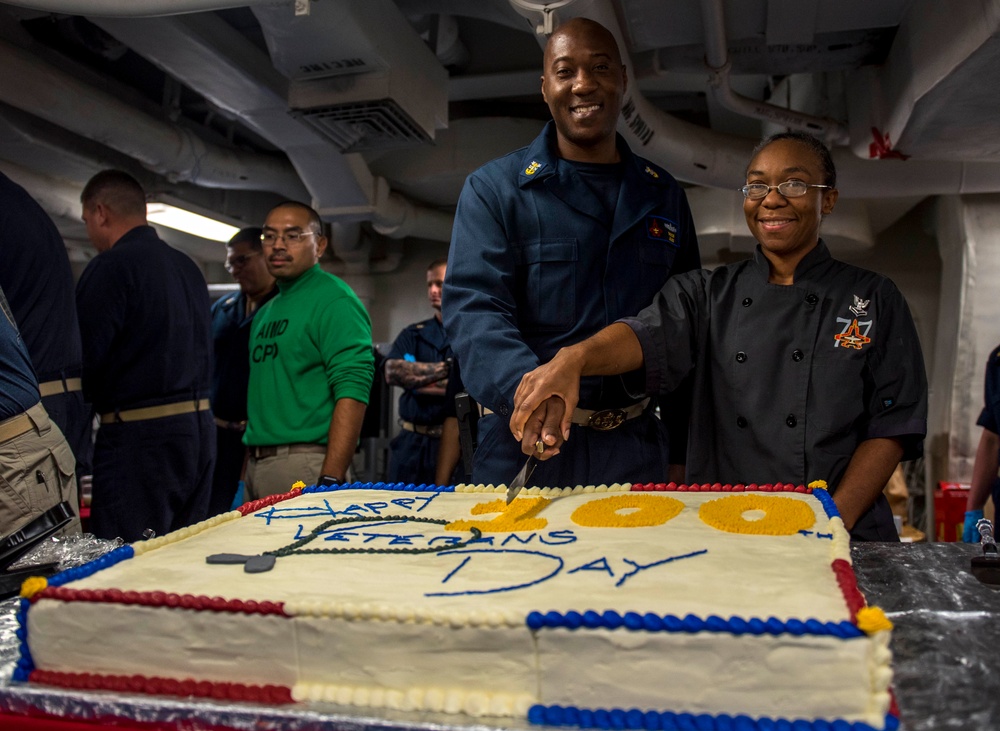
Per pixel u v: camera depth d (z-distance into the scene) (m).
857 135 4.09
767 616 0.98
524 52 4.92
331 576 1.22
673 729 0.95
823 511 1.55
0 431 1.84
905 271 6.47
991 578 1.48
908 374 1.84
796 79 4.86
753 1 3.38
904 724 0.94
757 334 1.92
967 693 1.01
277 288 3.75
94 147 5.02
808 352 1.88
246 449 3.72
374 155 5.54
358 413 3.01
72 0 2.96
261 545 1.43
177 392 2.88
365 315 3.22
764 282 1.96
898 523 3.50
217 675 1.09
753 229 1.96
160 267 2.88
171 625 1.10
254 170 5.58
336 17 3.34
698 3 3.34
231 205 6.33
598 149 2.02
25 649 1.15
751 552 1.29
